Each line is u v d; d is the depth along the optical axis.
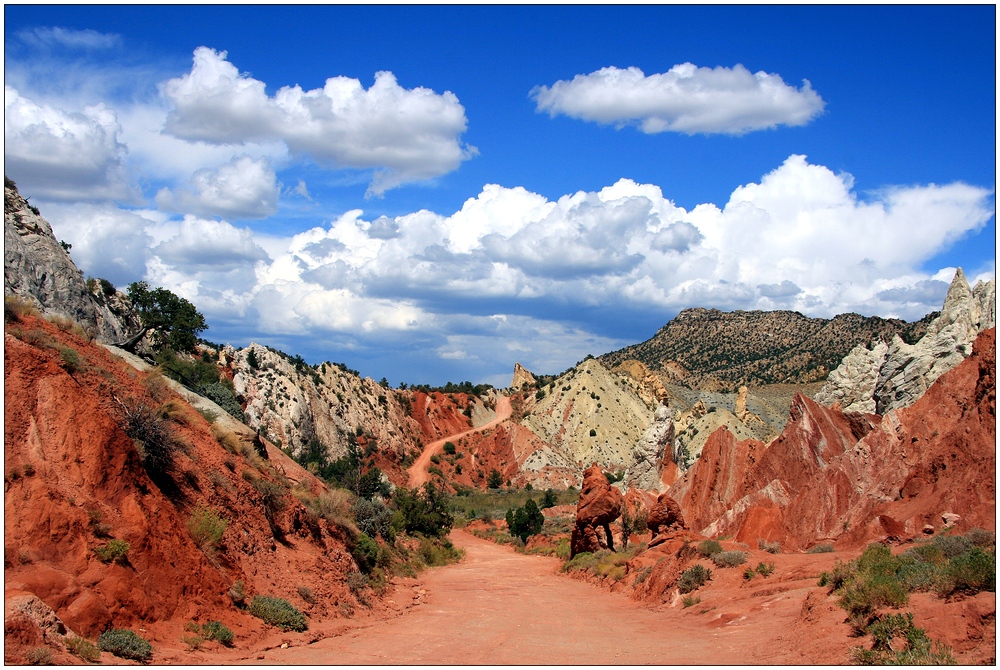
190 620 15.97
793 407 41.69
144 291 43.22
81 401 16.94
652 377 167.50
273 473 29.33
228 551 20.25
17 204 46.72
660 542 36.38
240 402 97.25
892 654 11.73
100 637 12.91
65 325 23.95
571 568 43.03
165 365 37.75
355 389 139.38
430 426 155.88
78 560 14.33
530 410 165.00
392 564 36.97
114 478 16.67
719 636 17.77
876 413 44.88
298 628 18.95
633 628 21.55
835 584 17.16
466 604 28.91
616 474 130.00
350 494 43.06
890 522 25.30
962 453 25.61
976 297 42.50
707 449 46.72
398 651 17.30
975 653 10.95
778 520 32.38
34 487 14.69
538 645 18.16
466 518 93.19
